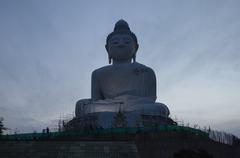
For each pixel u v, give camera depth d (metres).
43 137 37.19
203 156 22.12
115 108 43.91
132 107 43.66
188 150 22.17
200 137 36.94
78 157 28.84
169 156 34.09
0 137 38.78
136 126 40.69
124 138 35.56
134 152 30.06
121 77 47.56
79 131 38.88
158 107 43.53
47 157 28.84
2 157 28.86
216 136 41.31
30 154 29.20
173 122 44.50
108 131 37.41
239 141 42.47
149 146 34.38
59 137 36.94
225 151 37.97
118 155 29.45
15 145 30.25
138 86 47.28
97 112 43.22
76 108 46.44
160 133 35.66
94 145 30.53
